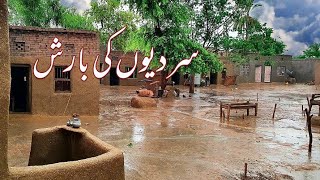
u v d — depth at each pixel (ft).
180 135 41.70
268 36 120.26
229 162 30.55
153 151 33.68
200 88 127.13
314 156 33.37
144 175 26.35
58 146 21.29
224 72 149.48
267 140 40.11
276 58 169.89
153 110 64.44
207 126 48.57
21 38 49.88
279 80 172.24
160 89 90.68
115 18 122.31
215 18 103.55
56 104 52.70
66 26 97.09
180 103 77.66
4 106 13.28
